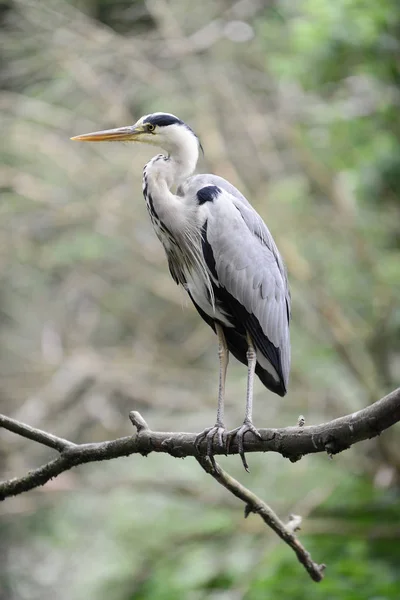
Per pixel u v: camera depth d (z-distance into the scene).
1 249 15.30
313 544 13.30
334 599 11.42
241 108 14.52
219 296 6.54
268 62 14.43
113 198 14.66
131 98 15.42
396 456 13.38
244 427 4.88
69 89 15.54
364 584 11.67
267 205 13.87
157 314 16.69
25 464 15.27
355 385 14.12
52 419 15.62
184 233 6.46
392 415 4.03
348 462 14.31
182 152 6.57
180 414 15.86
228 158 14.57
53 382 15.34
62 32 14.70
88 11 15.80
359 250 13.78
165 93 14.86
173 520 15.28
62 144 15.39
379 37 11.99
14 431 5.25
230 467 14.45
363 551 12.69
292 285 14.12
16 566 16.80
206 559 14.55
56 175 15.02
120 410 16.61
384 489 13.76
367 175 12.61
